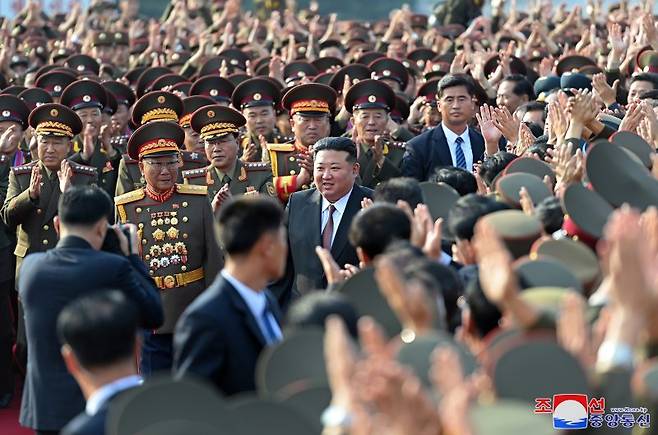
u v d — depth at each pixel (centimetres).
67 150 3153
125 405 1252
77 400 1978
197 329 1639
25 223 3042
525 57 4931
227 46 5481
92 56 5403
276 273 1692
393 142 3244
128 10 7331
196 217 2739
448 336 1311
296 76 4369
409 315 1338
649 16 3741
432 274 1570
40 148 3116
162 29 6175
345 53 5488
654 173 1945
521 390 1245
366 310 1595
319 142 2572
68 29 6888
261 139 3275
